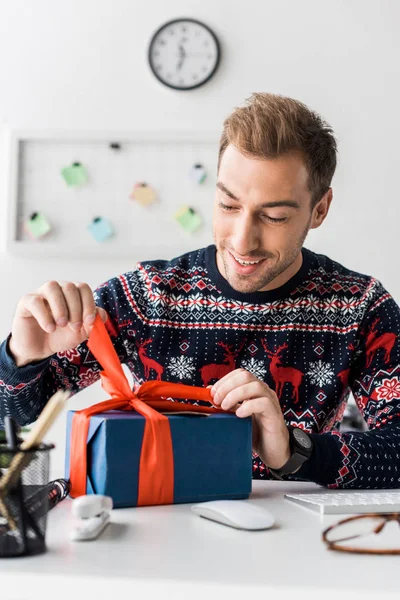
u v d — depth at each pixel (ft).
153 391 3.10
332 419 4.39
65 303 3.06
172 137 8.52
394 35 8.61
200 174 8.52
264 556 2.11
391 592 1.82
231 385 3.13
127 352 4.48
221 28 8.66
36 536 2.06
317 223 4.36
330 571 1.97
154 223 8.55
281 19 8.64
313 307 4.39
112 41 8.73
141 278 4.52
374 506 2.75
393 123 8.57
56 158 8.63
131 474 2.75
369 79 8.59
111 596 1.85
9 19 8.80
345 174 8.55
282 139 3.54
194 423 2.86
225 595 1.83
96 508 2.34
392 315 4.46
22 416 3.73
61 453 8.15
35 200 8.61
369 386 4.33
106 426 2.72
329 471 3.43
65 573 1.89
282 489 3.39
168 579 1.86
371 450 3.55
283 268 3.91
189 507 2.79
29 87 8.74
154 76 8.61
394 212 8.54
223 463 2.92
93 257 8.62
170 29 8.64
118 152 8.61
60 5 8.77
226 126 3.86
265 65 8.63
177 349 4.38
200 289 4.42
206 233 8.54
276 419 3.21
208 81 8.62
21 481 2.04
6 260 8.64
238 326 4.34
